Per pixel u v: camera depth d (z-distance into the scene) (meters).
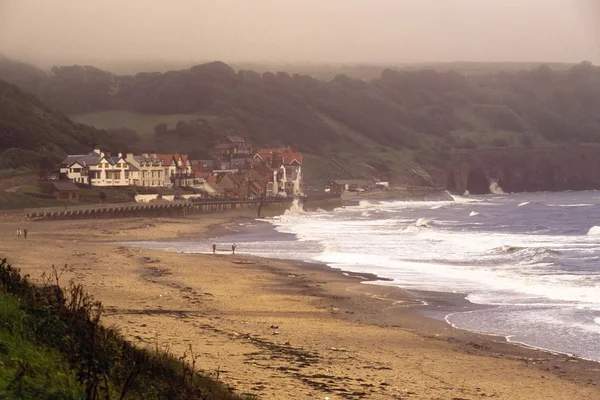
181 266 73.38
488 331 44.19
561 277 67.19
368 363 33.19
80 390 16.58
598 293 57.59
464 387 30.16
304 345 36.44
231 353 32.53
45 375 16.86
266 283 63.78
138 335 34.78
